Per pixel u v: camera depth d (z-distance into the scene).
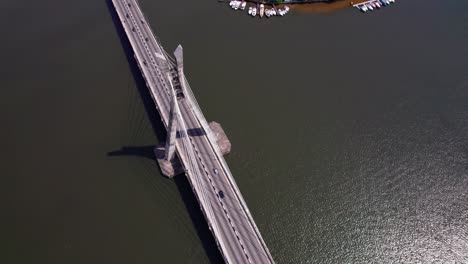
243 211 141.12
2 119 167.12
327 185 157.38
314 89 189.12
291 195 153.38
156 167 155.62
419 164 166.00
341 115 180.25
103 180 152.00
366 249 142.25
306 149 167.50
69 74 184.38
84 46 196.12
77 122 167.88
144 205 146.62
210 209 140.38
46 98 175.00
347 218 148.88
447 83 197.12
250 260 129.88
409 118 181.75
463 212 152.62
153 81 177.62
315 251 140.62
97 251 136.25
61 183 150.62
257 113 177.38
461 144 174.00
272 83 189.38
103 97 176.88
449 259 141.25
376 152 168.88
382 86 193.50
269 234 143.12
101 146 160.88
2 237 137.12
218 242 131.25
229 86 186.12
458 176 163.00
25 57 189.75
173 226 141.88
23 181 150.50
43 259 133.62
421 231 147.25
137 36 196.75
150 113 171.88
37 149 159.12
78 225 141.25
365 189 157.12
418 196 156.38
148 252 136.38
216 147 157.50
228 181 148.62
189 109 169.62
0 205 144.25
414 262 140.25
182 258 135.50
